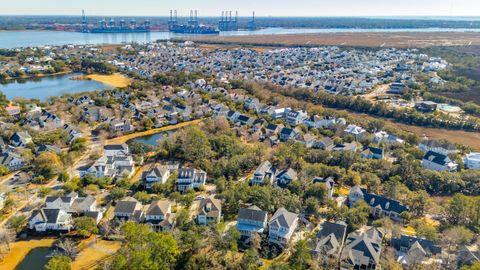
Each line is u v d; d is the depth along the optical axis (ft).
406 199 424.46
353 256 326.24
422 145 604.08
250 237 361.30
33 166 516.73
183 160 558.15
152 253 303.48
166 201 412.57
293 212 395.55
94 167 489.67
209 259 324.39
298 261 315.37
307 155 549.54
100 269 316.40
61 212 383.86
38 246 352.90
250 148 564.71
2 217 394.11
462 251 326.03
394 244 345.51
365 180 474.08
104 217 403.13
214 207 392.27
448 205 400.67
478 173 469.98
